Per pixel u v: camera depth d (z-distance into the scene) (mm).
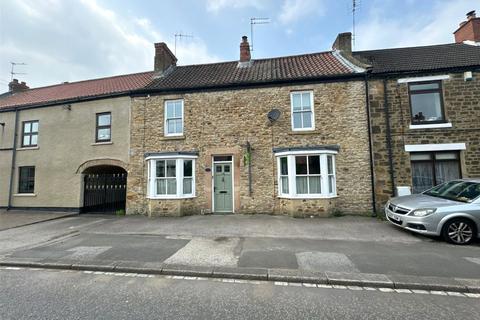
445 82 10742
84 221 10766
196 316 3580
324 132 11234
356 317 3564
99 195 13414
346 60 12422
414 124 10789
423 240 7145
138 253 6266
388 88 11078
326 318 3533
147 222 10070
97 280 4926
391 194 10609
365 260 5645
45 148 14164
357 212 10734
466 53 11766
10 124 15117
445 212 6863
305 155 10797
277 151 11195
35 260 5867
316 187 10656
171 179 11648
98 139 13414
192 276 5102
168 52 14867
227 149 11797
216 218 10508
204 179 11828
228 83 11977
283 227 8789
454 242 6773
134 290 4457
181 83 12781
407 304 3939
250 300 4070
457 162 10539
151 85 12914
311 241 7156
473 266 5266
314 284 4699
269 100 11758
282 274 4934
